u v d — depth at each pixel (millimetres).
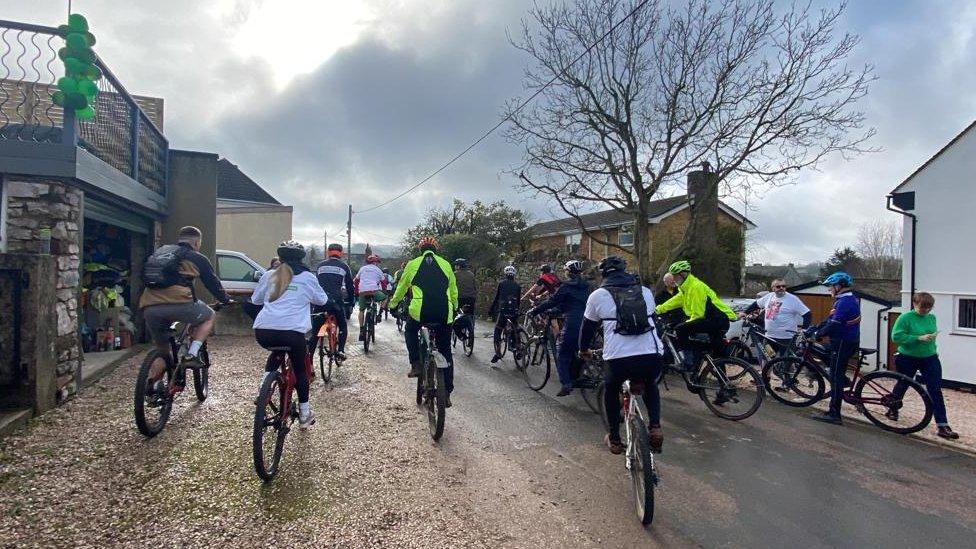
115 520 3393
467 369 9000
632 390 4148
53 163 5719
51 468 4070
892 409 6395
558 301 6770
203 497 3742
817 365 7102
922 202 9914
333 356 7836
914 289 9969
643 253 13219
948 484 4719
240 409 5738
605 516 3832
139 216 9289
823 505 4184
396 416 5836
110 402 5785
